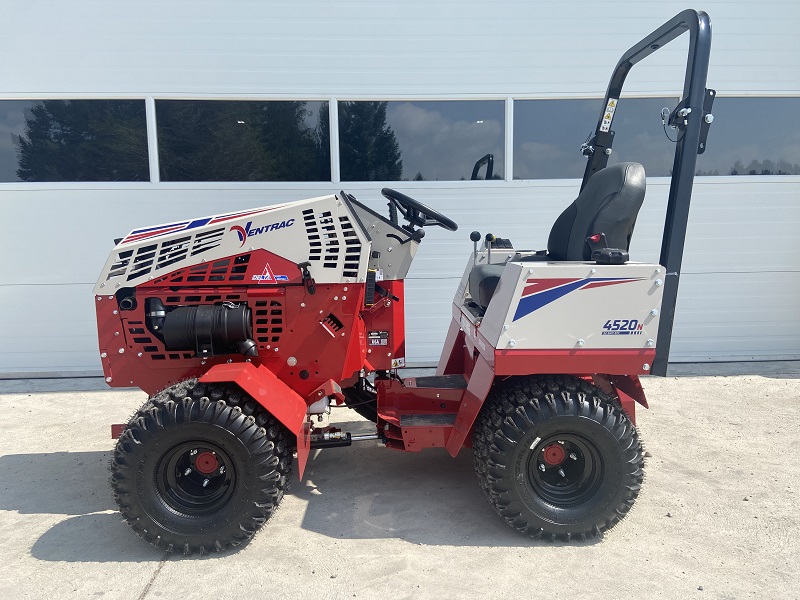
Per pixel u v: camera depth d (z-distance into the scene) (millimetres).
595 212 2916
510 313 2539
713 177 5855
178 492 2568
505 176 5785
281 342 2879
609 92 3533
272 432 2559
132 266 2822
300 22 5488
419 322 5875
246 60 5504
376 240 3229
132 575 2391
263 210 3111
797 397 4730
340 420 4316
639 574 2371
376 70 5586
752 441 3799
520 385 2680
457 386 3232
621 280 2531
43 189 5512
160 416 2438
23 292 5625
